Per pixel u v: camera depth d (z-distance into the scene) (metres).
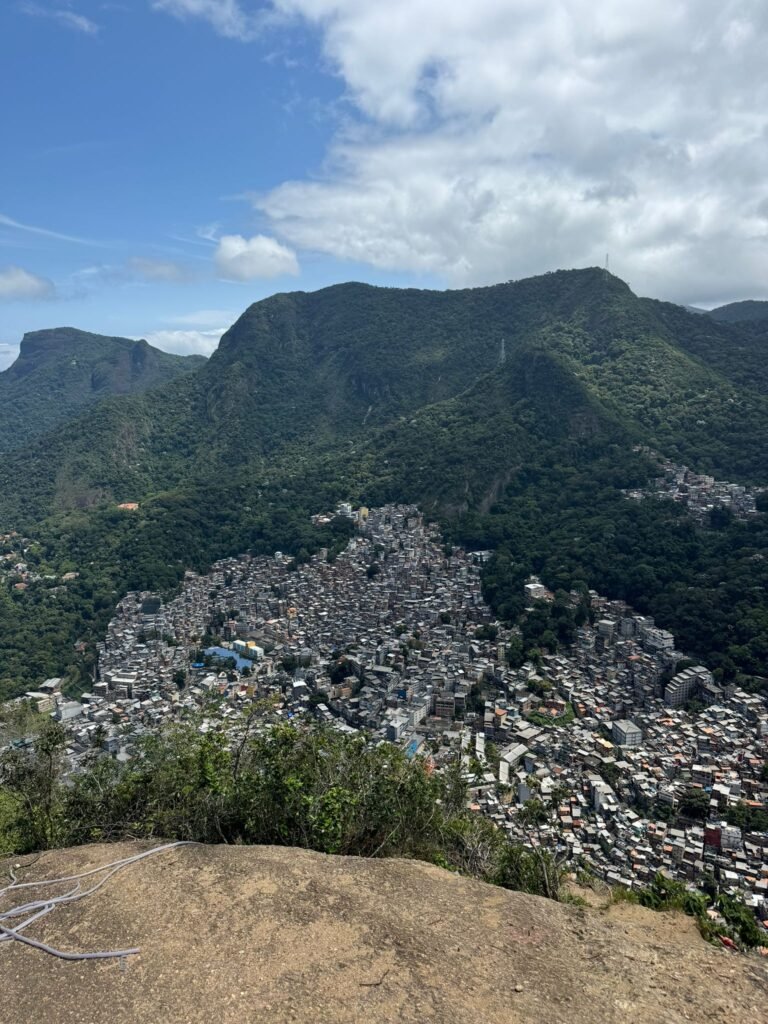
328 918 8.05
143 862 9.63
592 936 8.23
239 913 8.13
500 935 8.02
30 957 7.52
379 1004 6.55
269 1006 6.51
